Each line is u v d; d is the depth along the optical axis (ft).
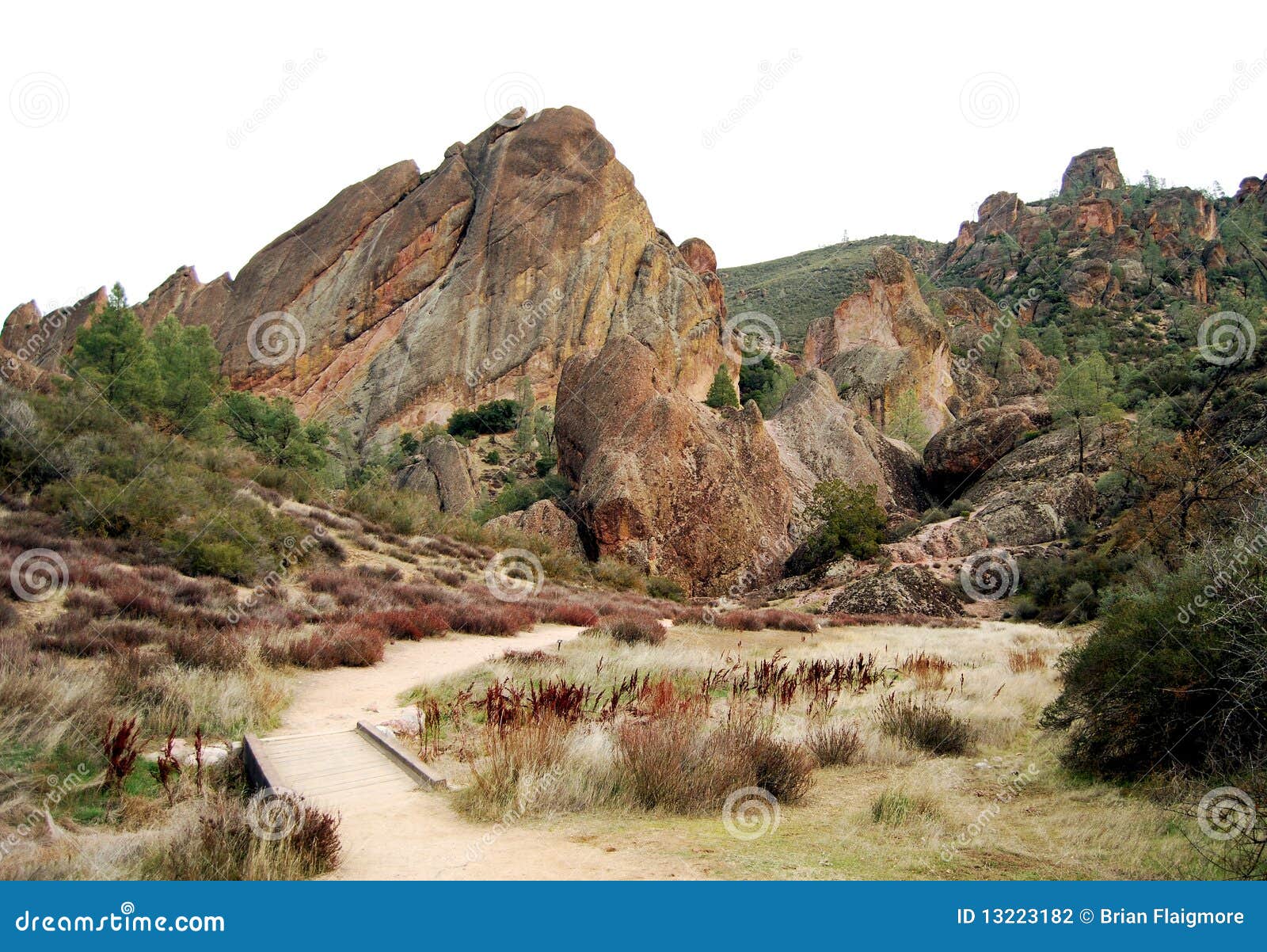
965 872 17.90
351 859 18.95
